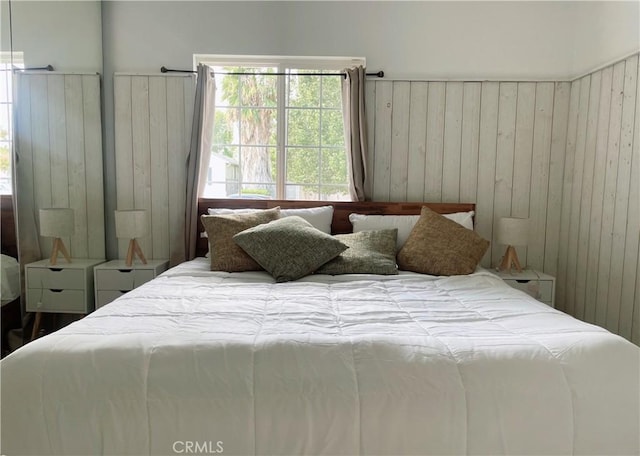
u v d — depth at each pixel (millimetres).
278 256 2359
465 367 1217
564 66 3133
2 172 2105
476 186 3229
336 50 3111
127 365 1199
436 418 1150
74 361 1209
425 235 2680
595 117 2848
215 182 3297
